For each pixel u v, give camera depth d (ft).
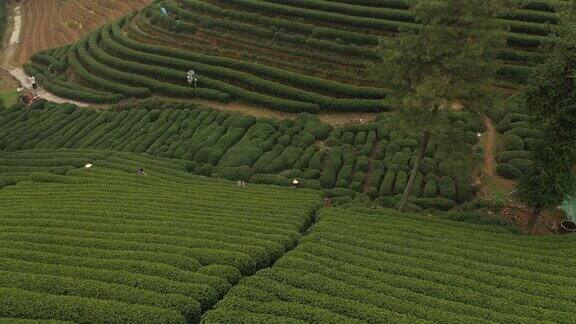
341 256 84.79
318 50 173.17
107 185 126.21
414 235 95.66
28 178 135.03
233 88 169.99
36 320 65.87
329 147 141.90
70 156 149.79
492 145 133.18
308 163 136.56
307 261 81.25
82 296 72.49
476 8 86.79
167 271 78.54
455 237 95.50
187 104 171.22
